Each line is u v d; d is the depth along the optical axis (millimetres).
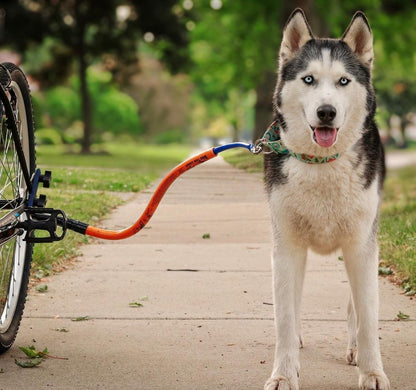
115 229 7941
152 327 4711
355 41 3914
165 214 8641
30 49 34562
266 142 3854
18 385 3637
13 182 4203
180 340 4441
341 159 3660
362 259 3746
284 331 3662
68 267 6461
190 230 8062
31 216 4227
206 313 5051
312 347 4371
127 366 3955
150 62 59562
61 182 11461
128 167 15711
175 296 5512
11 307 4242
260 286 5852
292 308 3701
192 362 4039
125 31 31984
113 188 11211
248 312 5090
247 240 7688
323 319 4949
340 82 3727
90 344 4348
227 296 5527
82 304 5254
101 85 50844
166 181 4035
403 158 42219
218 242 7602
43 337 4477
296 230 3764
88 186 11203
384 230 7992
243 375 3832
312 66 3730
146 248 7328
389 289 5773
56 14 30828
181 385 3680
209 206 8555
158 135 61344
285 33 3996
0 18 31297
